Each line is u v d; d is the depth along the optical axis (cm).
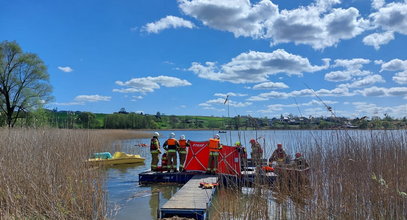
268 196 757
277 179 836
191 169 1558
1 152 1002
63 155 1034
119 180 1590
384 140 900
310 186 793
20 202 764
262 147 777
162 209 929
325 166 803
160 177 1525
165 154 1620
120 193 1294
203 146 1563
